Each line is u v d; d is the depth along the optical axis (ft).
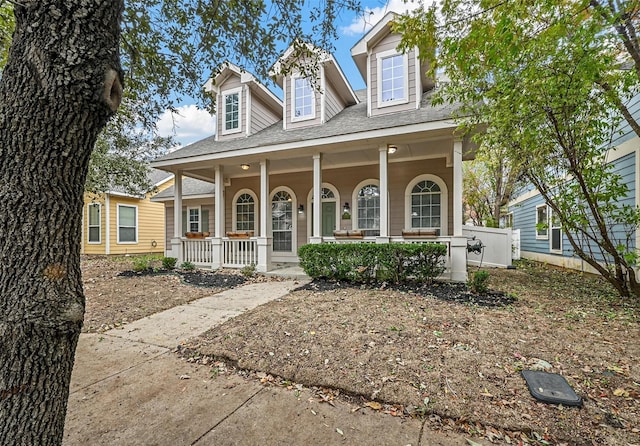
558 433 5.92
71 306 3.67
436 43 14.67
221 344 10.44
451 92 17.56
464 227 30.66
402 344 9.93
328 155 25.58
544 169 17.48
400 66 24.45
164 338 11.34
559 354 9.11
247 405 7.09
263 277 23.20
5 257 3.41
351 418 6.57
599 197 15.92
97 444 5.80
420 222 26.84
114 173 31.60
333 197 29.94
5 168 3.42
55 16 3.36
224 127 30.91
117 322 13.25
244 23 9.25
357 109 29.32
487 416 6.43
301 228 31.48
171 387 7.91
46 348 3.55
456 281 19.17
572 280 21.25
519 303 14.66
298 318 12.70
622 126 19.71
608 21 11.30
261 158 25.34
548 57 13.21
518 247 36.40
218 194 26.86
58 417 3.73
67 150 3.55
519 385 7.52
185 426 6.33
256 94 31.22
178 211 28.86
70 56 3.35
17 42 3.49
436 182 26.40
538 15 12.58
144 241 49.11
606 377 7.79
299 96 27.73
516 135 15.23
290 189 31.94
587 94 13.58
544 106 13.88
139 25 8.75
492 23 13.08
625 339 10.16
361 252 19.75
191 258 28.55
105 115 3.79
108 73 3.58
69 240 3.70
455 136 19.33
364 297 15.83
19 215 3.41
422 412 6.65
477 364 8.57
